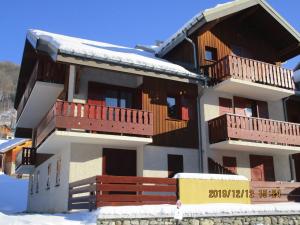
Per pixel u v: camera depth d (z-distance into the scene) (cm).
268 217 1241
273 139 1712
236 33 2002
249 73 1733
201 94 1720
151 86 1633
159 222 1041
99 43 1969
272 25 2034
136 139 1459
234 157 1748
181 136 1645
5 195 2888
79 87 1522
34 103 1858
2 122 11844
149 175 1531
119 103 1617
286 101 2067
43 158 2019
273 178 1861
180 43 1906
